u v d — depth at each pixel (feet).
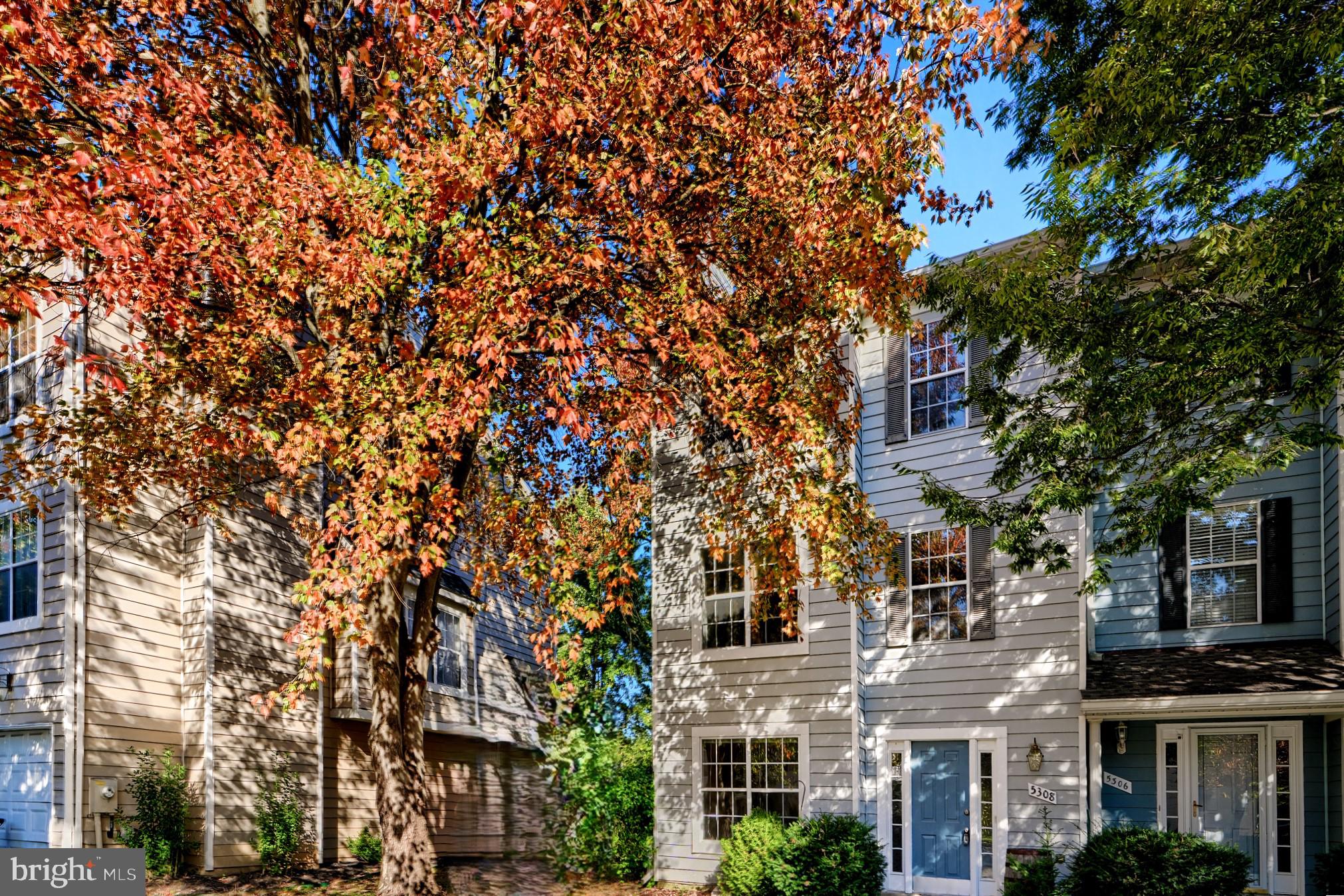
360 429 27.91
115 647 43.19
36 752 42.04
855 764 42.55
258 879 42.57
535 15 26.02
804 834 39.37
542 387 33.53
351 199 28.25
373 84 35.83
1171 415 30.22
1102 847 33.71
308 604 27.35
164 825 42.52
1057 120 29.84
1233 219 27.07
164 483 39.09
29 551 43.42
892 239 29.01
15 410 45.06
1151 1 26.94
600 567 33.58
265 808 47.01
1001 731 41.19
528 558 33.09
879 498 47.50
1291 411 38.65
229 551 48.24
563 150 30.45
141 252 23.73
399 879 32.09
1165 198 28.04
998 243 43.68
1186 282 29.55
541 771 38.88
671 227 33.24
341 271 27.58
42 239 22.43
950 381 46.06
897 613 45.47
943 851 42.27
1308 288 25.64
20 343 45.50
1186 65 26.55
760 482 43.70
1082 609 39.75
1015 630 41.75
